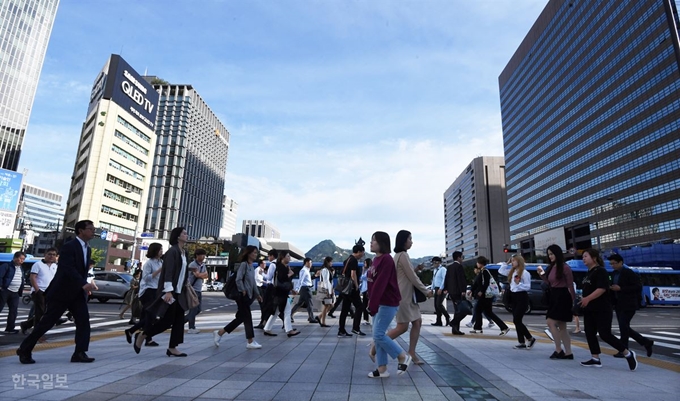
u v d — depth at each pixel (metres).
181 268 5.60
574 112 82.94
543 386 4.10
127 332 6.06
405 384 4.05
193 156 105.38
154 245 6.58
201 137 111.31
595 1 76.62
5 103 76.62
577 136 81.69
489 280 9.03
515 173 112.88
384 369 4.36
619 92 69.62
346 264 8.60
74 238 5.20
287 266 8.60
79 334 4.99
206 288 46.94
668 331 12.01
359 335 8.52
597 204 74.88
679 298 26.77
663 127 60.00
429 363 5.32
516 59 113.75
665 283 27.09
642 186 64.06
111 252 59.31
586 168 78.50
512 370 4.97
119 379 4.00
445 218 199.00
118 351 5.98
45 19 85.62
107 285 18.61
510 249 42.16
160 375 4.24
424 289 5.16
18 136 78.94
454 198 179.62
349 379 4.24
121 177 64.25
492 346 7.24
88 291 5.07
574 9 83.75
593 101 76.75
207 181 115.00
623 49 68.69
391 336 5.04
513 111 115.06
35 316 7.83
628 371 5.12
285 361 5.29
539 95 98.81
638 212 64.75
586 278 5.71
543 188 95.81
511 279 7.28
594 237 75.69
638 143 65.00
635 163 65.62
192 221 103.44
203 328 9.99
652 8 62.19
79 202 58.44
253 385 3.87
